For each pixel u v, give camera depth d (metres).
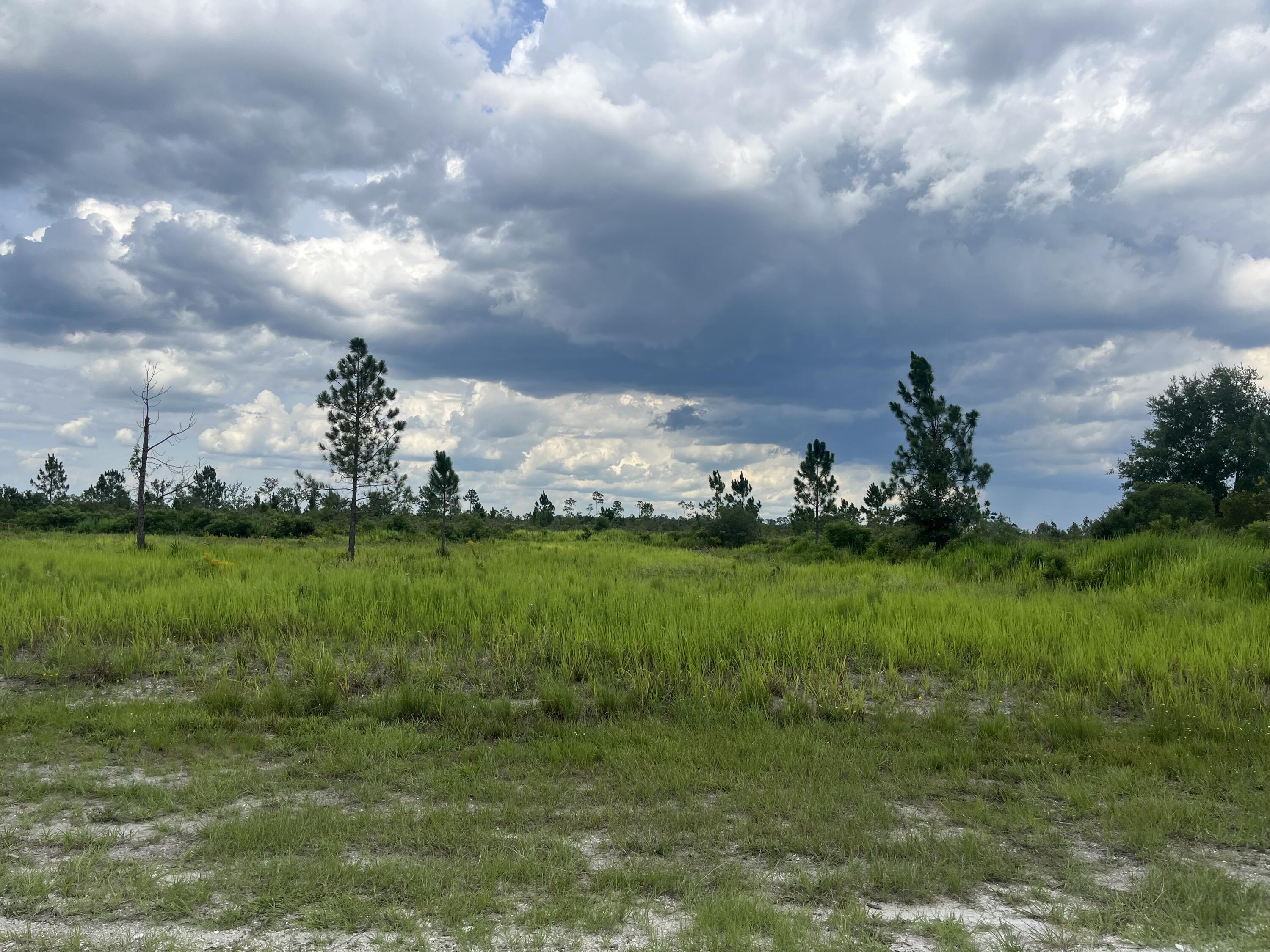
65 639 11.55
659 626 12.20
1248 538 20.91
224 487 75.19
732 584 18.73
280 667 11.10
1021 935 4.20
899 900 4.66
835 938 4.06
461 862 5.04
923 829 5.76
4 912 4.27
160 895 4.46
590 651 11.47
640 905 4.51
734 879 4.85
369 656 11.35
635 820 5.89
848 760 7.41
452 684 10.38
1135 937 4.18
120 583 16.47
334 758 7.34
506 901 4.50
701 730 8.54
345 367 28.70
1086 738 8.27
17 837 5.41
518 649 11.44
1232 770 7.20
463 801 6.31
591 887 4.72
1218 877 4.89
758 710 9.14
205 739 8.02
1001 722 8.60
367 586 15.34
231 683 9.99
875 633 12.30
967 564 22.22
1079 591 18.14
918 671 11.20
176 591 14.60
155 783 6.72
